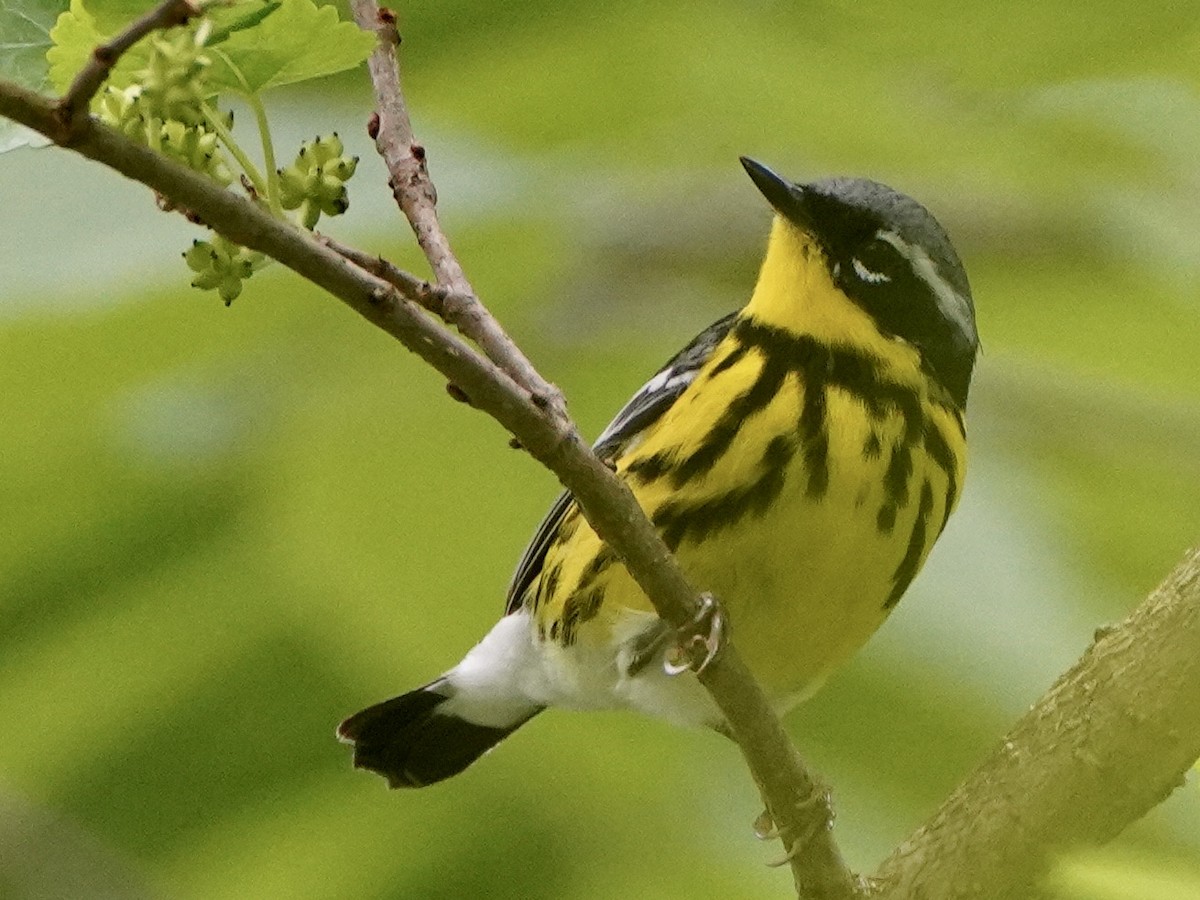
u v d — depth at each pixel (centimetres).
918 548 259
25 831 264
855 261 259
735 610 258
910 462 258
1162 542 264
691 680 259
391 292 250
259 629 262
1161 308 262
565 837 264
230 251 250
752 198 265
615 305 265
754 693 254
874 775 263
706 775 264
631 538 253
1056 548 264
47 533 262
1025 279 263
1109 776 255
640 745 262
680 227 265
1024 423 265
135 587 262
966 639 263
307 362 263
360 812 264
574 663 259
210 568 262
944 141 260
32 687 262
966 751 263
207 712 262
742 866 264
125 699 262
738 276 265
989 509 264
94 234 260
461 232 261
